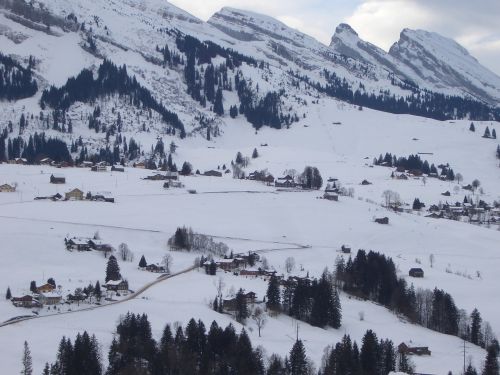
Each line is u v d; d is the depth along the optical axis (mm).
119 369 181875
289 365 193000
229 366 191500
